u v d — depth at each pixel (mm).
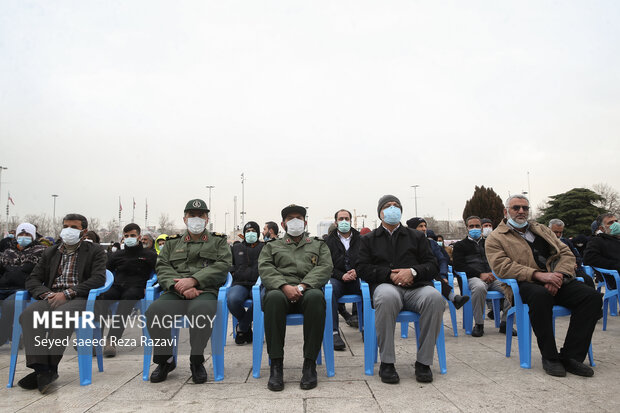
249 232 5148
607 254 5426
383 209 3875
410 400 2711
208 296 3436
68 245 3863
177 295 3496
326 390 2961
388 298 3193
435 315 3143
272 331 3094
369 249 3816
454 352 4113
